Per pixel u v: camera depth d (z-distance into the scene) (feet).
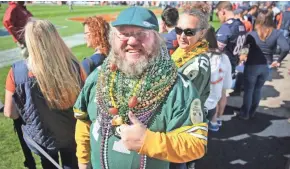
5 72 22.09
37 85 6.71
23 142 8.64
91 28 9.02
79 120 5.98
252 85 14.66
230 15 15.71
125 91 4.78
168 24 11.82
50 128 7.15
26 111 6.96
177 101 4.60
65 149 7.72
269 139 13.43
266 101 18.17
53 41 6.61
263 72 14.38
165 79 4.62
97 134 5.22
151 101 4.61
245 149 12.57
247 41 14.39
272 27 13.87
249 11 28.53
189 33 7.47
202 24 7.62
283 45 13.75
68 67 6.87
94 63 8.70
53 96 6.75
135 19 4.37
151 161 5.03
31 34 6.43
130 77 4.74
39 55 6.44
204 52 7.72
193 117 4.58
